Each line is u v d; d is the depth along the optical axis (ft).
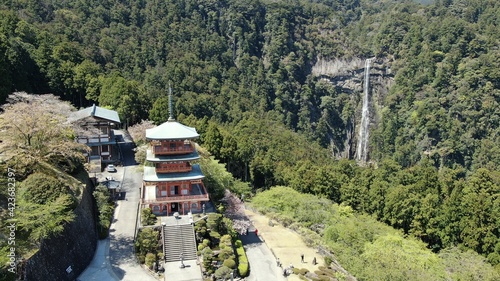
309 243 189.37
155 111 301.43
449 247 194.90
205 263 139.33
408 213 216.13
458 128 439.22
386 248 165.68
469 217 199.82
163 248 147.74
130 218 169.37
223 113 419.54
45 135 156.15
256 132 374.22
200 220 160.45
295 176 272.51
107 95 309.42
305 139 468.34
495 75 453.58
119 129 288.92
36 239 110.01
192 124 300.20
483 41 508.12
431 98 475.72
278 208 226.99
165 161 169.48
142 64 457.27
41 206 119.96
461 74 480.23
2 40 286.87
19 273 103.40
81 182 166.91
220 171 221.66
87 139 220.23
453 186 249.14
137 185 200.64
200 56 522.47
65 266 125.49
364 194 241.35
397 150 473.67
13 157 144.36
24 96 214.69
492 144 424.87
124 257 144.15
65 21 442.91
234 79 520.42
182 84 443.32
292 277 155.74
